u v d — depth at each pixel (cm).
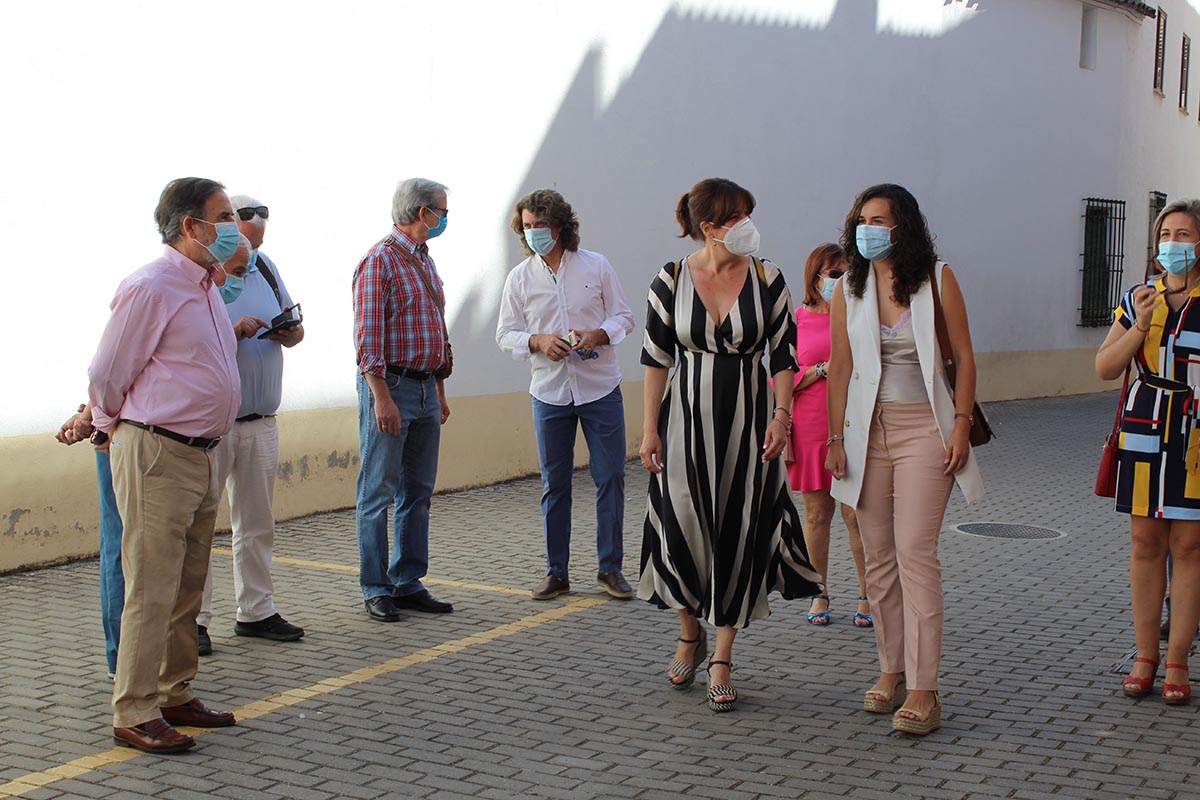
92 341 786
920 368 505
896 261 502
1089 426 1644
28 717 507
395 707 525
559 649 612
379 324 645
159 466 466
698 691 552
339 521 922
